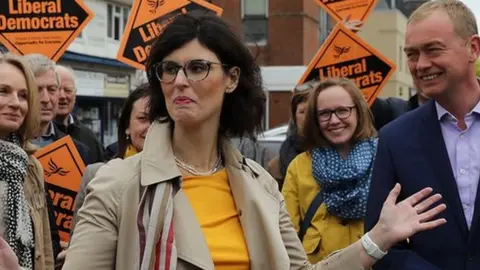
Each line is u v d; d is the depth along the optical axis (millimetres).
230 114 2574
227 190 2469
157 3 5699
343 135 4367
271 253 2389
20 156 3553
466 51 2924
